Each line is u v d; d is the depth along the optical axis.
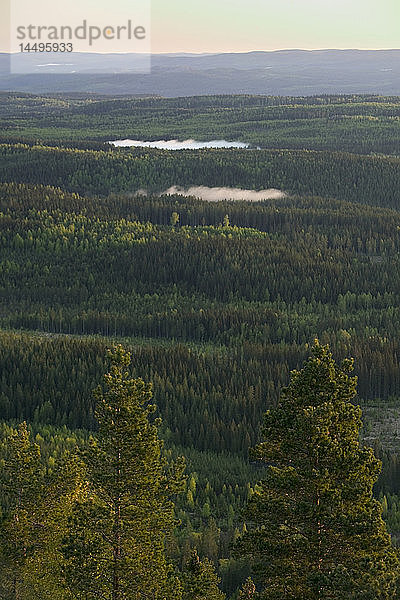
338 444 80.00
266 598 79.50
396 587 74.00
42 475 117.94
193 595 102.19
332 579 73.75
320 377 83.69
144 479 91.06
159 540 92.44
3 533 113.69
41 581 110.50
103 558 88.88
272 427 83.56
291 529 80.06
